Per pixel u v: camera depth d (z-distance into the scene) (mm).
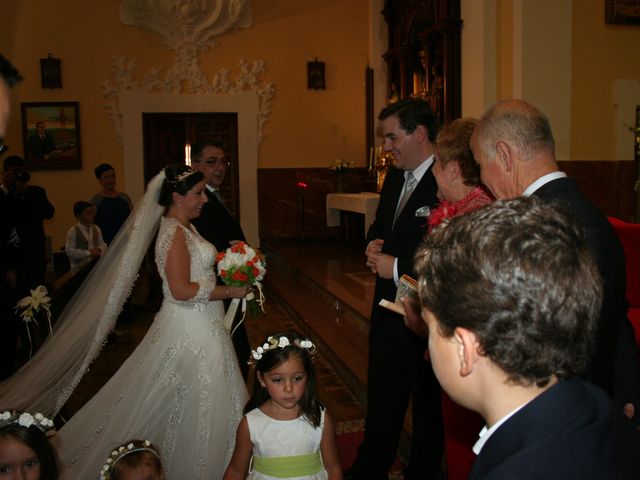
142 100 10398
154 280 8875
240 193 10969
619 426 821
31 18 9992
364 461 2838
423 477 2725
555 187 1547
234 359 3143
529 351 782
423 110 2664
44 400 3234
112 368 5234
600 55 6070
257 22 10758
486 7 6410
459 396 880
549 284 776
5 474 1786
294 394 2172
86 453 2820
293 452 2207
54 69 10039
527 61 5918
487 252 805
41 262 5629
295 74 10984
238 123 10805
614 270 1458
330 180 11250
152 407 2893
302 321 6184
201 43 10539
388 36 10180
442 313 848
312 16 10938
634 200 6191
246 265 2957
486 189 2025
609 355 1497
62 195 10273
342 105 11164
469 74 6832
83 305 3264
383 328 2773
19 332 4996
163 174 3090
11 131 10008
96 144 10344
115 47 10281
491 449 808
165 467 2854
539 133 1610
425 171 2682
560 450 748
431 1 8188
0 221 4680
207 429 2887
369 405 2850
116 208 7070
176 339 2934
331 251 9711
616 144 6164
